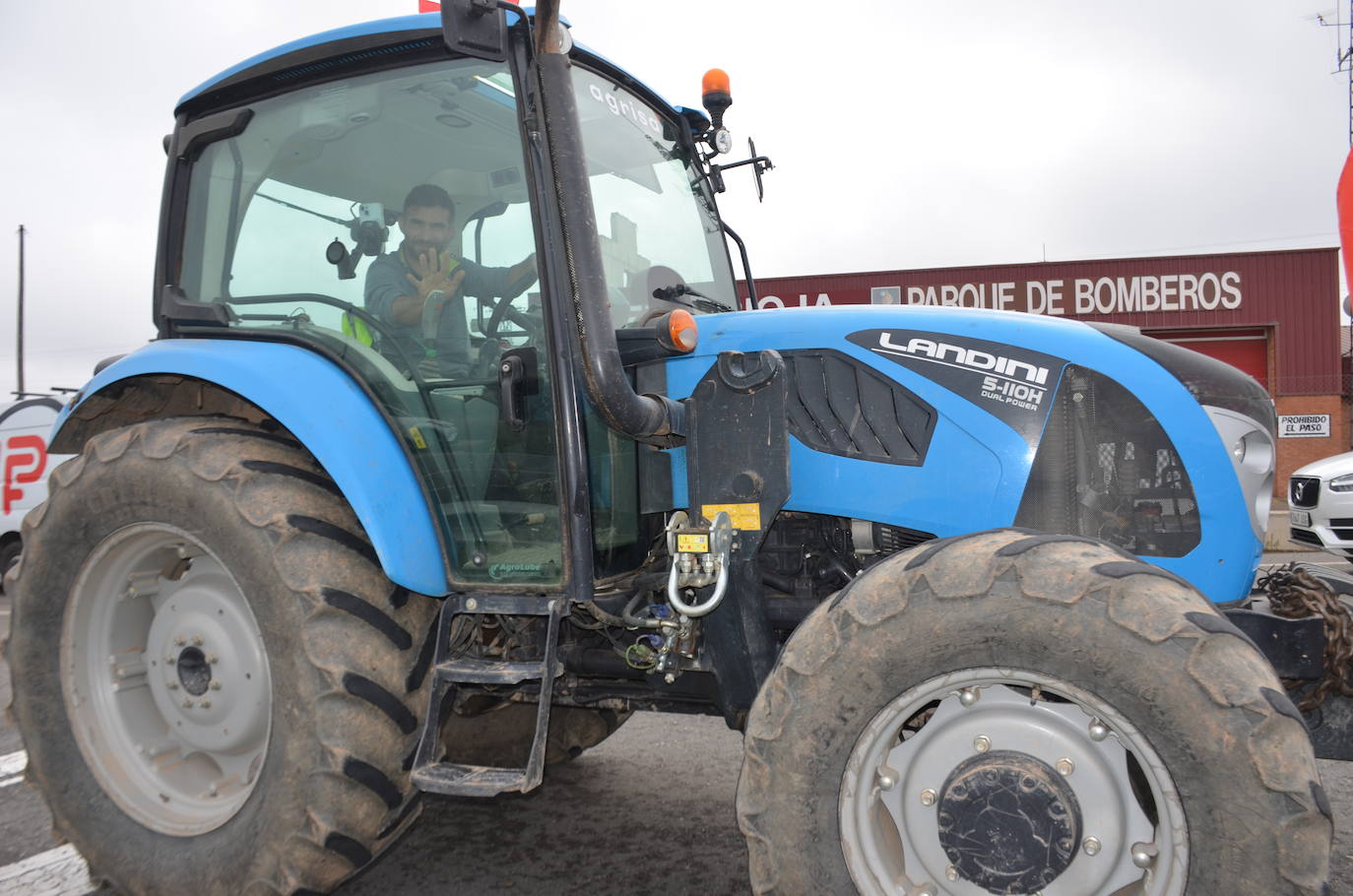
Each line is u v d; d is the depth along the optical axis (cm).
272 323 260
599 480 234
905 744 181
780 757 180
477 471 234
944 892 176
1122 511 212
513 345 233
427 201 242
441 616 228
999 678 171
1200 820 154
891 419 229
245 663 236
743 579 218
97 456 250
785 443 215
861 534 236
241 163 266
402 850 289
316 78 253
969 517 217
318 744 211
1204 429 213
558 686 266
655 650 234
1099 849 165
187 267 271
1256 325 1969
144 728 258
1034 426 217
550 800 327
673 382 245
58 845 303
